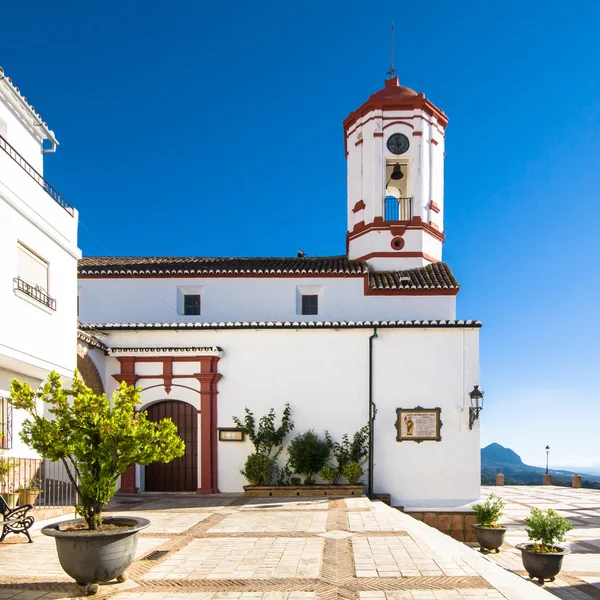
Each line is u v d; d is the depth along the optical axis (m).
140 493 16.89
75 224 13.57
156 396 17.27
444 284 20.22
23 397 7.38
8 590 6.91
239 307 20.72
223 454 17.05
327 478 16.25
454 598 6.55
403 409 16.92
